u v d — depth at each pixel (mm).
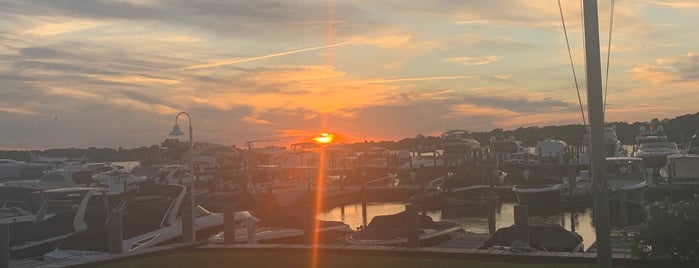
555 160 54656
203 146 55781
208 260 13141
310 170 57625
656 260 11273
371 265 12117
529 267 11602
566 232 17781
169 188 22609
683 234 10883
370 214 44844
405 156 71812
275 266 12266
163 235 20172
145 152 74250
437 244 21562
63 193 23031
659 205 11594
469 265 11914
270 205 43750
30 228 21047
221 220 22266
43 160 65062
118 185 39938
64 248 18094
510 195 48844
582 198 42156
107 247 17656
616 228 30562
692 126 68062
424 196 48969
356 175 61844
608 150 54219
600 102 7992
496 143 63875
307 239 15703
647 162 50438
